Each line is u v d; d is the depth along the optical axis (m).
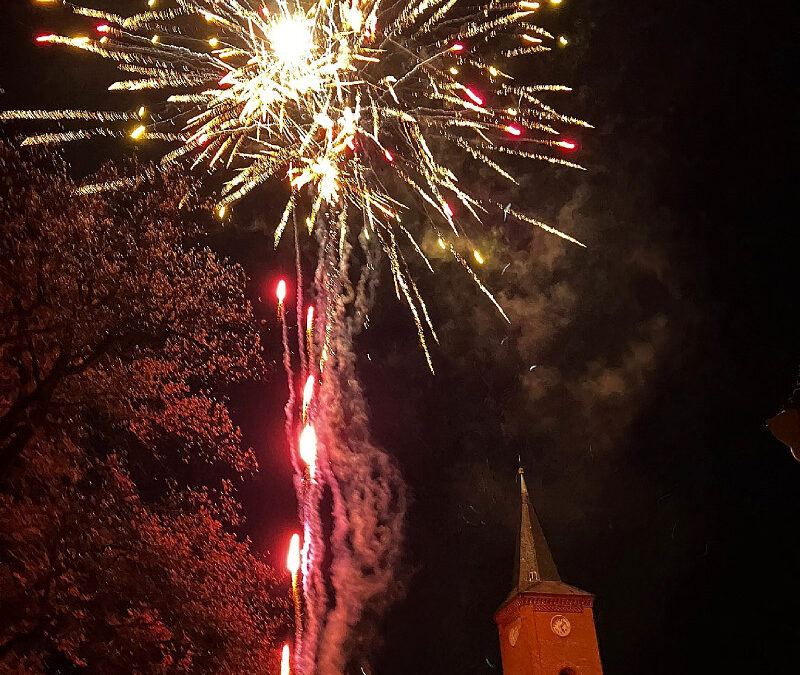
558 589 43.00
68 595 13.64
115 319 14.55
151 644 14.54
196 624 15.50
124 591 14.57
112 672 13.90
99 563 14.25
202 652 15.56
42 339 13.41
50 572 13.27
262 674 16.33
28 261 13.40
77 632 13.62
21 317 13.02
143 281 15.08
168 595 15.21
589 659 41.41
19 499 13.51
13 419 12.31
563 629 41.94
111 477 15.27
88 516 14.41
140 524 15.21
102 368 14.98
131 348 14.92
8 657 12.91
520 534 46.28
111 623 14.16
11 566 13.10
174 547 15.52
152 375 15.63
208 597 15.88
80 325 13.84
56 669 14.34
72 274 14.10
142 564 14.93
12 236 13.44
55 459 13.96
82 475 14.84
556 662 41.09
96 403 14.93
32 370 12.88
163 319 15.27
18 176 13.98
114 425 15.73
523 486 48.06
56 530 13.64
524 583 44.28
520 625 42.78
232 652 15.88
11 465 12.92
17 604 12.95
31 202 13.87
